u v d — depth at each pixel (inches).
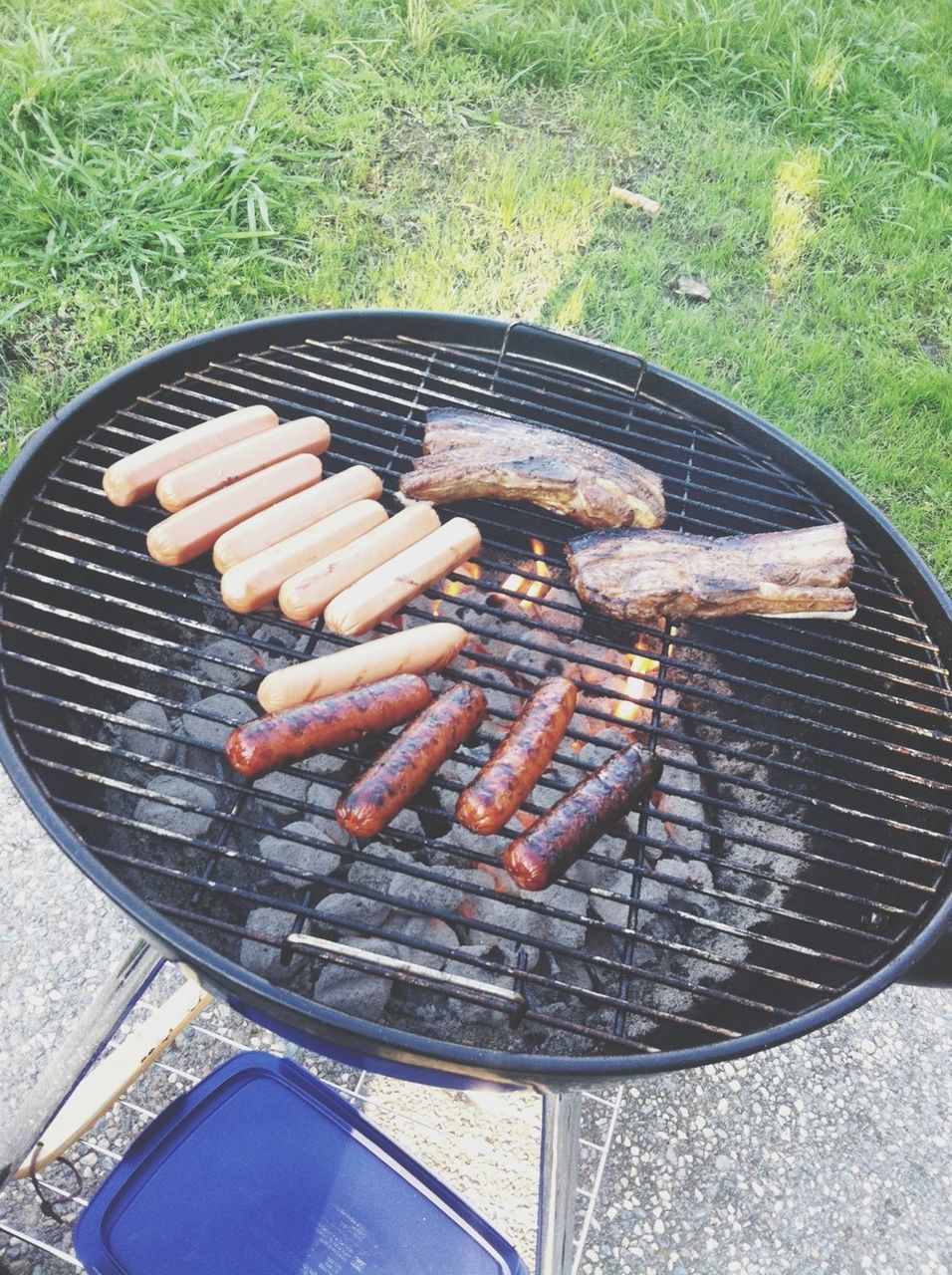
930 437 45.7
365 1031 17.3
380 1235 22.5
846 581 26.0
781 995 22.7
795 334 48.5
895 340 49.5
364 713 21.0
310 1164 23.2
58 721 23.5
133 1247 22.0
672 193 54.4
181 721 25.3
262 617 24.3
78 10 53.9
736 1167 28.1
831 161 56.5
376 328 30.0
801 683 28.6
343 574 23.4
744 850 25.8
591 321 47.2
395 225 49.1
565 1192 21.8
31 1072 27.3
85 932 29.6
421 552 24.0
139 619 26.9
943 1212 28.1
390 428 31.3
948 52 64.6
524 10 61.7
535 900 23.6
